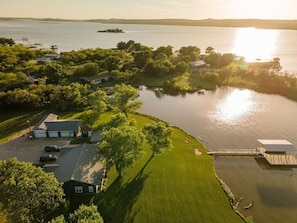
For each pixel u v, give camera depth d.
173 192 43.09
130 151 43.44
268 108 87.81
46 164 49.53
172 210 39.03
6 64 128.25
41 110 80.31
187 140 63.22
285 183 48.38
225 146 61.84
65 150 51.97
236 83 116.38
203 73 132.12
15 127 68.06
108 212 38.16
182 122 76.31
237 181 48.62
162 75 127.56
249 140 65.06
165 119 78.50
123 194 42.06
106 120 71.81
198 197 42.19
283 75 120.38
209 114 82.69
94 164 45.66
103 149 42.81
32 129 66.62
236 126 73.56
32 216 30.41
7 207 28.94
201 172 49.50
